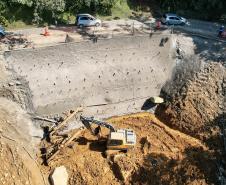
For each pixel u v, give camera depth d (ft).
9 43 137.80
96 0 158.92
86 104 141.38
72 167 126.11
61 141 131.34
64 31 149.38
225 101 142.51
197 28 162.81
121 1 169.27
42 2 147.43
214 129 138.82
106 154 129.39
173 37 152.56
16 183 117.70
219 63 148.05
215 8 174.19
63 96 138.10
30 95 133.90
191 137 140.05
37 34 145.69
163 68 150.71
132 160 128.36
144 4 173.58
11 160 120.88
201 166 129.39
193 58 150.10
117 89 144.97
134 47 146.82
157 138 137.69
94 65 142.31
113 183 124.77
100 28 153.58
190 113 141.79
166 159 130.11
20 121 130.52
